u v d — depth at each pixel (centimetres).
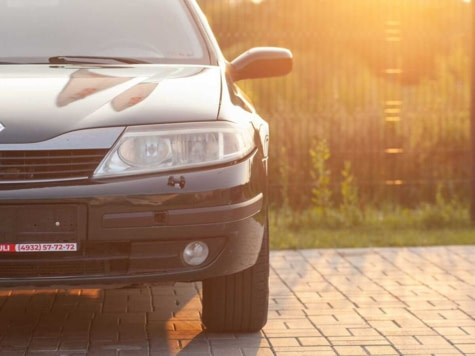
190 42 691
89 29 689
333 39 1330
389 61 1342
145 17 707
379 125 1341
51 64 652
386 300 759
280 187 1303
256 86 1339
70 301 754
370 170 1341
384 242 1066
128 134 550
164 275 554
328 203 1262
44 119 548
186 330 654
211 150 561
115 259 549
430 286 819
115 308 729
